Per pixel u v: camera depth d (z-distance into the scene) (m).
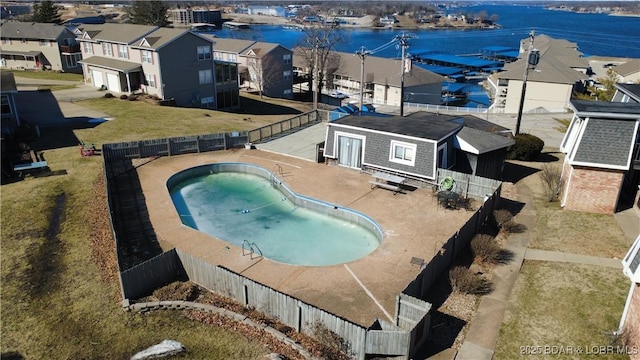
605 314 14.28
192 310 14.25
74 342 13.01
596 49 136.38
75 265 16.80
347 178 24.97
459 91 75.94
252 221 21.23
